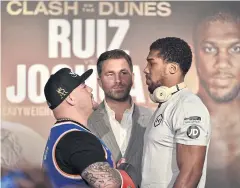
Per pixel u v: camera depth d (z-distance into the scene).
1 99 4.66
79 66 4.68
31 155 4.62
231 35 4.68
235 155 4.62
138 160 3.48
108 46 4.68
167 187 2.43
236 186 4.60
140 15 4.68
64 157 1.94
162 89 2.46
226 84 4.66
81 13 4.69
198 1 4.69
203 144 2.36
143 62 4.65
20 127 4.66
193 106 2.39
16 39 4.69
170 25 4.68
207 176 4.61
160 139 2.44
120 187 1.91
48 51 4.69
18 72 4.68
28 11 4.69
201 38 4.68
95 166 1.88
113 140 3.50
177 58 2.48
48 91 2.12
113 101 3.55
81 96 2.12
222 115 4.65
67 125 2.03
